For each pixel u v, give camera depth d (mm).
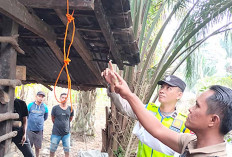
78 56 3705
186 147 1312
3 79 2070
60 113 5637
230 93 1122
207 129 1141
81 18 2549
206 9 4434
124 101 2260
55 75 4891
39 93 5738
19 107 4105
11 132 2268
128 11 2260
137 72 4578
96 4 1997
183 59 4801
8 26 2160
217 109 1099
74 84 5047
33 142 5672
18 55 4020
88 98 8773
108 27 2443
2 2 1705
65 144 5738
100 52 3486
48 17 2600
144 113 1558
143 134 2301
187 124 1222
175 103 2418
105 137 4551
